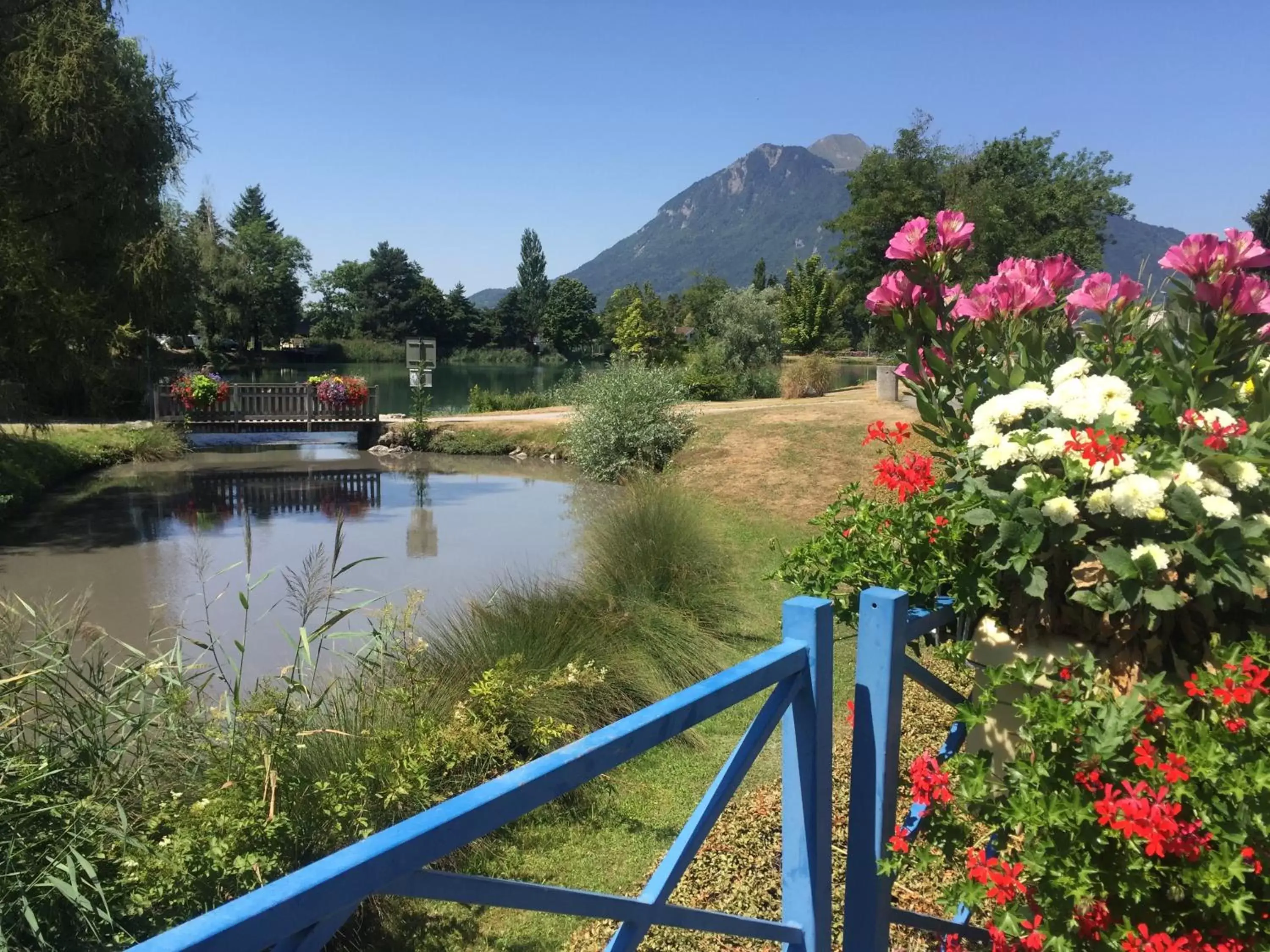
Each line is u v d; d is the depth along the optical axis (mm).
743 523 9750
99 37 13016
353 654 3686
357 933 2721
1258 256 1897
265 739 2822
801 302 51844
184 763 2793
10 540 9438
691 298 64938
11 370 11492
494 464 16156
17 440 13086
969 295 2143
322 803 2652
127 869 2281
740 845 3000
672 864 1243
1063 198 29078
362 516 11055
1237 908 1184
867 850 1548
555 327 88062
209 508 11492
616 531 6352
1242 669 1327
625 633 4887
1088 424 1734
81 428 16016
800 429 13547
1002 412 1805
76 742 2465
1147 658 1583
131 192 14156
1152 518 1490
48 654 2709
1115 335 2137
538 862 3131
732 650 5348
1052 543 1563
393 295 84812
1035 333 2066
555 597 5145
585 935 2672
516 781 954
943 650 1710
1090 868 1267
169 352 24266
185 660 5477
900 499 2008
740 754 1333
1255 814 1246
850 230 29859
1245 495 1599
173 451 16266
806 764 1433
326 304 86375
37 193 13172
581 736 3902
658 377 14445
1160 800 1237
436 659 4191
